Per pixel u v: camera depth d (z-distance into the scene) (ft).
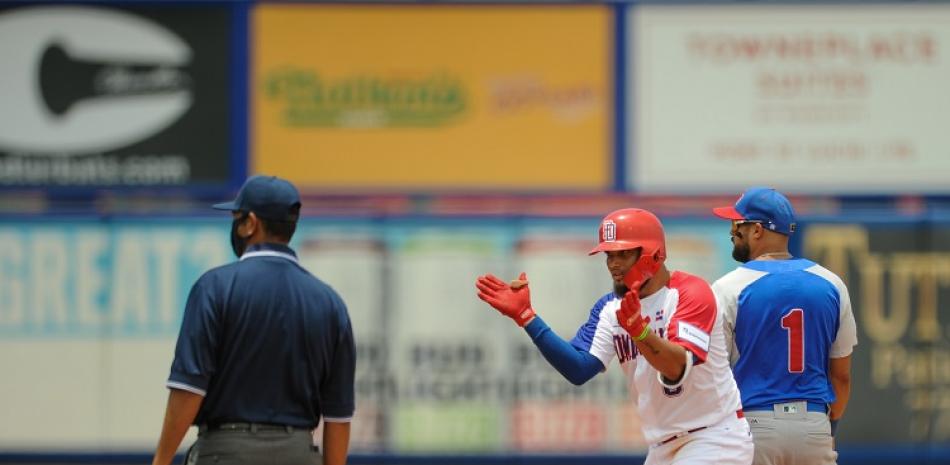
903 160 114.42
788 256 71.97
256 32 113.70
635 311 57.88
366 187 113.80
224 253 112.78
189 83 113.70
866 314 112.27
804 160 114.21
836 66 114.32
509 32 114.11
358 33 114.01
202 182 113.60
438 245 112.47
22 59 113.09
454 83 113.91
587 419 112.57
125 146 113.60
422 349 112.37
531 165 114.11
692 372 61.87
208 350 58.03
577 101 114.11
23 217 112.27
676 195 114.11
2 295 112.16
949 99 114.21
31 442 111.75
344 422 61.87
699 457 62.03
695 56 114.11
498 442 112.37
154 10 113.50
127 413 112.16
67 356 112.27
